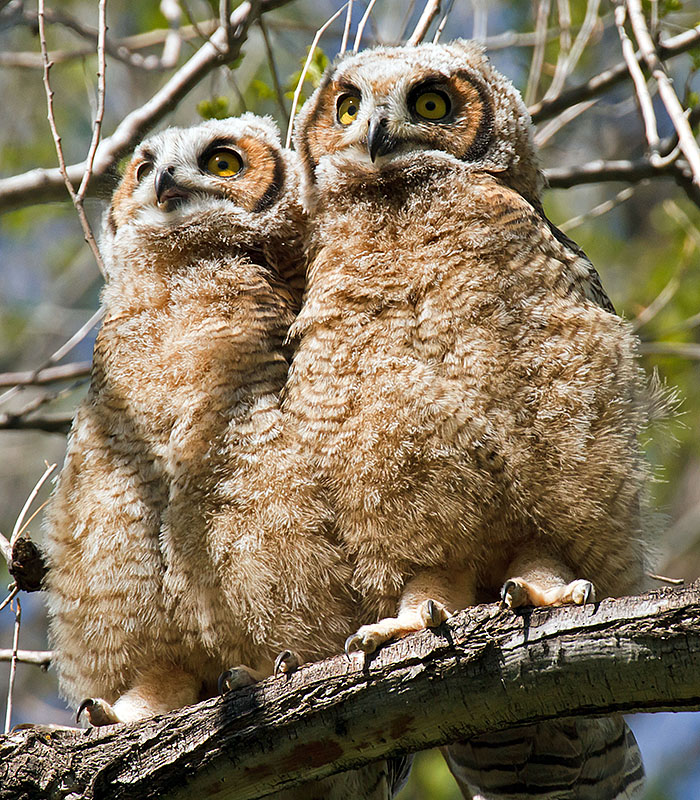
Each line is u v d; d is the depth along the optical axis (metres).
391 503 9.09
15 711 18.39
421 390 8.96
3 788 7.82
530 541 9.34
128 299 10.44
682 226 15.23
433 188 9.94
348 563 9.43
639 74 10.61
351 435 9.10
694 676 6.98
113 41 14.14
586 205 20.92
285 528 9.23
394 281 9.41
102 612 9.59
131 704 9.66
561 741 9.80
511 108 10.65
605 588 9.50
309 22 19.31
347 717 7.70
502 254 9.40
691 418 17.83
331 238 10.11
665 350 14.59
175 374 9.63
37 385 13.30
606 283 20.00
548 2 13.79
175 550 9.35
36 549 10.01
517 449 9.01
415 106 10.51
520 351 9.10
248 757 7.81
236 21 12.61
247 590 9.29
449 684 7.53
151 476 9.55
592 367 9.16
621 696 7.22
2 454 20.34
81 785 7.86
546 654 7.32
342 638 9.52
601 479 9.10
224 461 9.32
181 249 10.80
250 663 9.67
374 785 10.01
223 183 11.12
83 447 9.85
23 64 14.40
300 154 11.04
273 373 9.69
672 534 18.38
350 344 9.26
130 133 12.84
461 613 7.69
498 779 10.06
